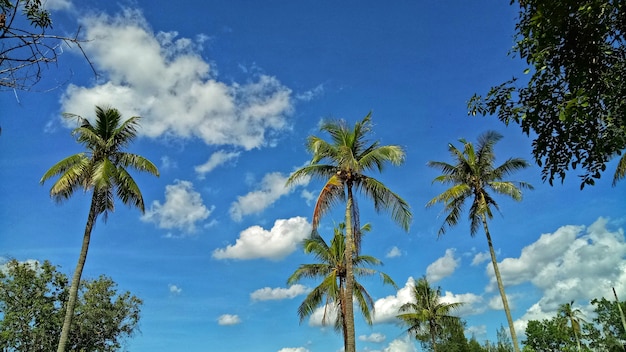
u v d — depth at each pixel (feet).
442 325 141.79
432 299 137.08
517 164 87.25
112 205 72.95
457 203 89.76
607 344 206.49
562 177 21.54
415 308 136.87
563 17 18.70
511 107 22.86
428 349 161.48
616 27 19.29
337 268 97.66
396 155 67.56
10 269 105.91
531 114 21.49
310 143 70.33
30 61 15.92
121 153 72.33
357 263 99.71
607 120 20.22
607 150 20.27
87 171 68.54
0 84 15.57
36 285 106.42
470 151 89.35
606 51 19.60
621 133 20.03
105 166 67.21
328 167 71.77
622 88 19.43
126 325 115.34
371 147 73.56
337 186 67.56
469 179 88.28
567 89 20.67
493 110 23.32
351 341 62.69
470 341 177.17
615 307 212.23
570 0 18.48
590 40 19.08
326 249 98.68
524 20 21.86
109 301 114.62
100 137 72.23
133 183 71.05
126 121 71.41
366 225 97.76
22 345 101.96
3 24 15.52
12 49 15.78
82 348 107.55
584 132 20.43
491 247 84.99
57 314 106.83
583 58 19.51
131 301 117.39
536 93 21.58
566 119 19.24
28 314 102.37
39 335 102.12
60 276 110.63
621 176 59.98
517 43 22.02
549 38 19.24
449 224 91.50
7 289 103.55
